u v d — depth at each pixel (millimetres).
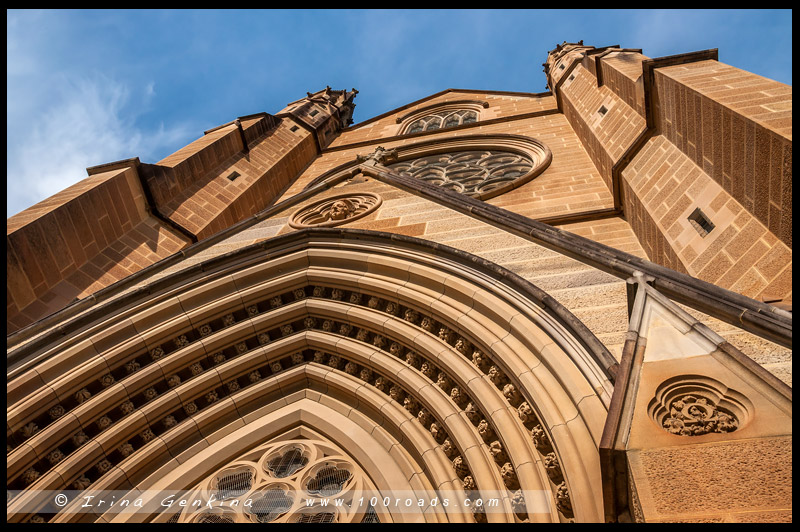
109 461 6707
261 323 7930
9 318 8695
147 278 8539
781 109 7082
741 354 3572
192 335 7793
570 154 15664
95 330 7355
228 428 7305
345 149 22750
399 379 6633
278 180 19016
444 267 6711
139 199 12688
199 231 13586
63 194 11539
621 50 16766
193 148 16828
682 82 9453
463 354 6016
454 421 5719
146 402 7223
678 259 8195
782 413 3131
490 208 7879
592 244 6156
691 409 3381
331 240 8352
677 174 9297
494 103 24750
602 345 4352
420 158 19672
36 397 6574
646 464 3102
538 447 4621
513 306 5559
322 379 7508
